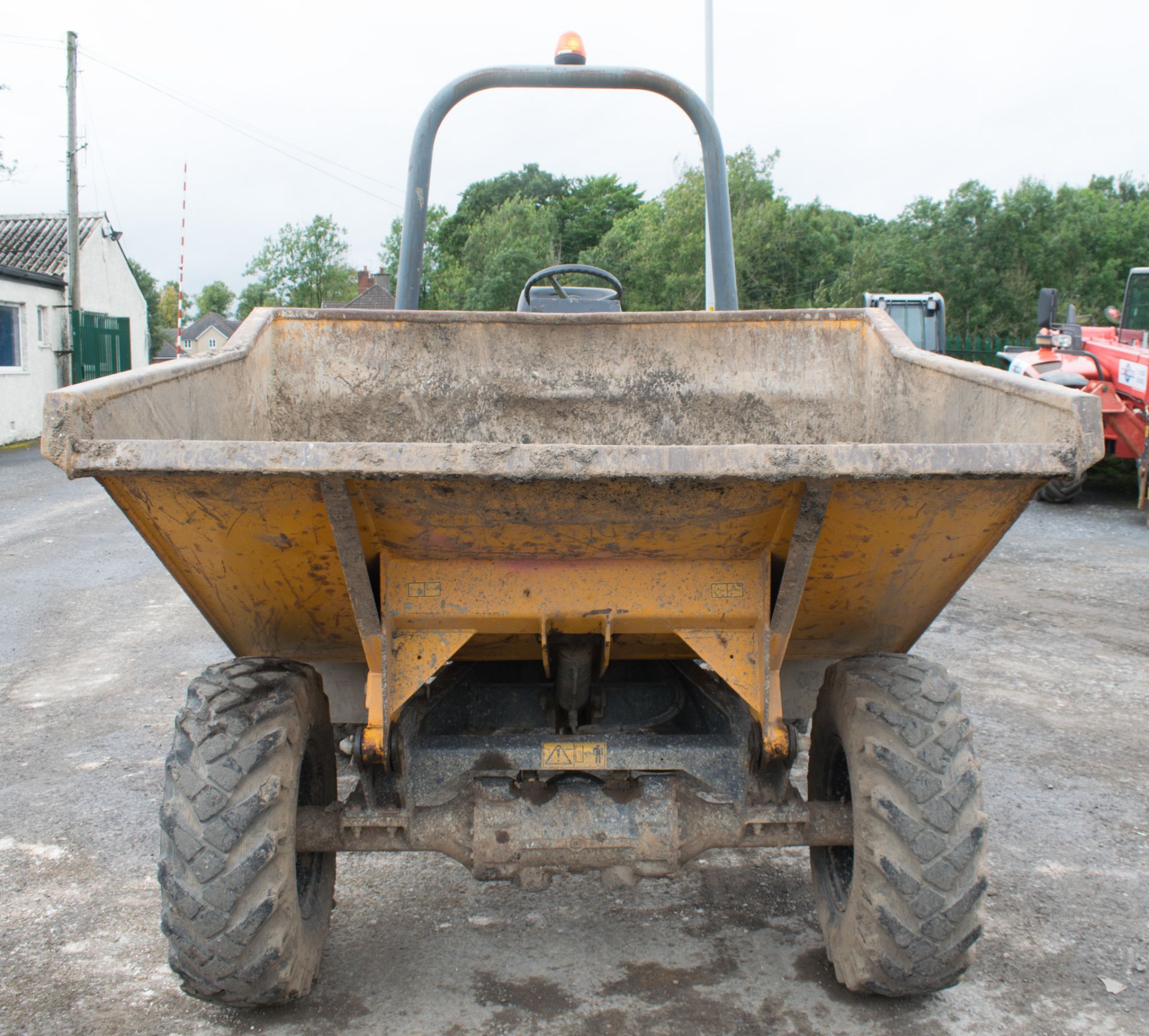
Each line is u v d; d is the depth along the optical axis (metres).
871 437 3.43
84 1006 2.53
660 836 2.38
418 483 1.95
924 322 14.82
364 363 3.58
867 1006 2.52
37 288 19.53
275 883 2.17
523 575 2.32
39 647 6.00
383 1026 2.45
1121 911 2.99
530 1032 2.42
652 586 2.33
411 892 3.17
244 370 3.15
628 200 67.06
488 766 2.58
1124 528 9.40
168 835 2.15
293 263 76.38
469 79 4.21
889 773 2.22
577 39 4.28
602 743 2.66
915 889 2.17
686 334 3.64
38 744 4.44
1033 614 6.52
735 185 33.97
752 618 2.36
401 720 2.57
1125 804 3.75
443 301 54.72
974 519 2.14
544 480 1.83
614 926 2.95
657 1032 2.42
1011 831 3.53
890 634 2.62
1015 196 32.53
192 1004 2.54
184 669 5.57
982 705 4.88
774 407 3.61
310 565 2.24
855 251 35.56
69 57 21.20
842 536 2.18
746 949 2.81
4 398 18.33
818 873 2.67
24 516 10.45
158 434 2.33
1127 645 5.85
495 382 3.63
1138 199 52.44
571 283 45.66
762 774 2.61
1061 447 1.84
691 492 2.02
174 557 2.23
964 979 2.64
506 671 3.25
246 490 1.98
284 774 2.21
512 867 2.38
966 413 2.68
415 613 2.31
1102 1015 2.49
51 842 3.47
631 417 3.66
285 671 2.43
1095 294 32.91
